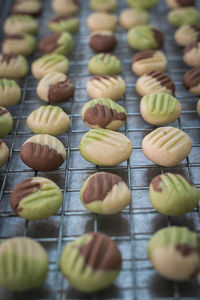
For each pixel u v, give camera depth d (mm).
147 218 309
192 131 381
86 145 328
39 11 554
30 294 263
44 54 469
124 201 290
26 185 298
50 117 359
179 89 428
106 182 295
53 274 272
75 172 344
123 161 329
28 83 445
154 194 295
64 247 289
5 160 332
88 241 259
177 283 267
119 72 437
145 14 521
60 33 476
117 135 334
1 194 320
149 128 384
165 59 440
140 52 448
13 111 409
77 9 556
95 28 508
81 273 245
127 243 291
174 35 499
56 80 403
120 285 267
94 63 428
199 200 319
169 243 254
